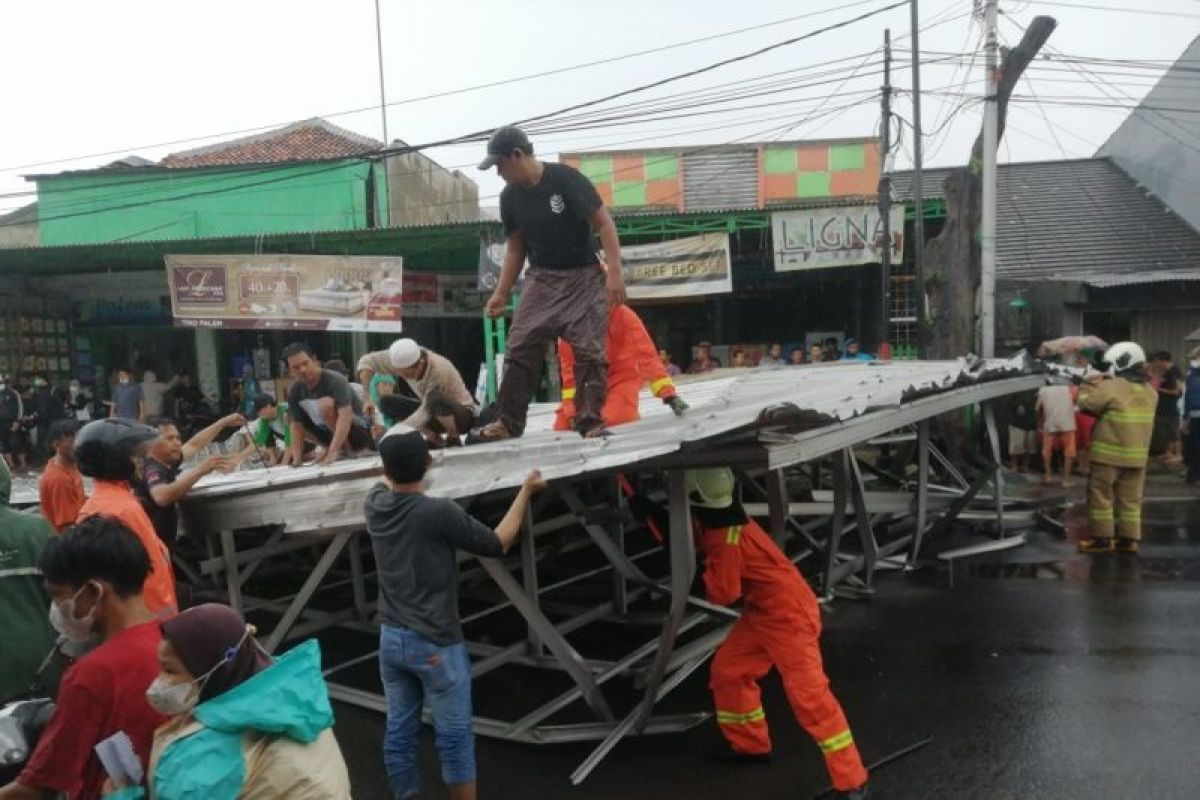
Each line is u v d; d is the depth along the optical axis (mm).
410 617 3338
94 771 2010
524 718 4340
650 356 4477
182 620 1900
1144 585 6441
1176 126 16547
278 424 8695
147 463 4559
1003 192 18359
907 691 4688
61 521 4523
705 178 18422
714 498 3643
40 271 16859
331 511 4449
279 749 1834
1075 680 4730
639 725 4109
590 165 18578
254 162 17844
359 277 14086
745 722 3855
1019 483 10711
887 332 13086
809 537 6785
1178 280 12648
